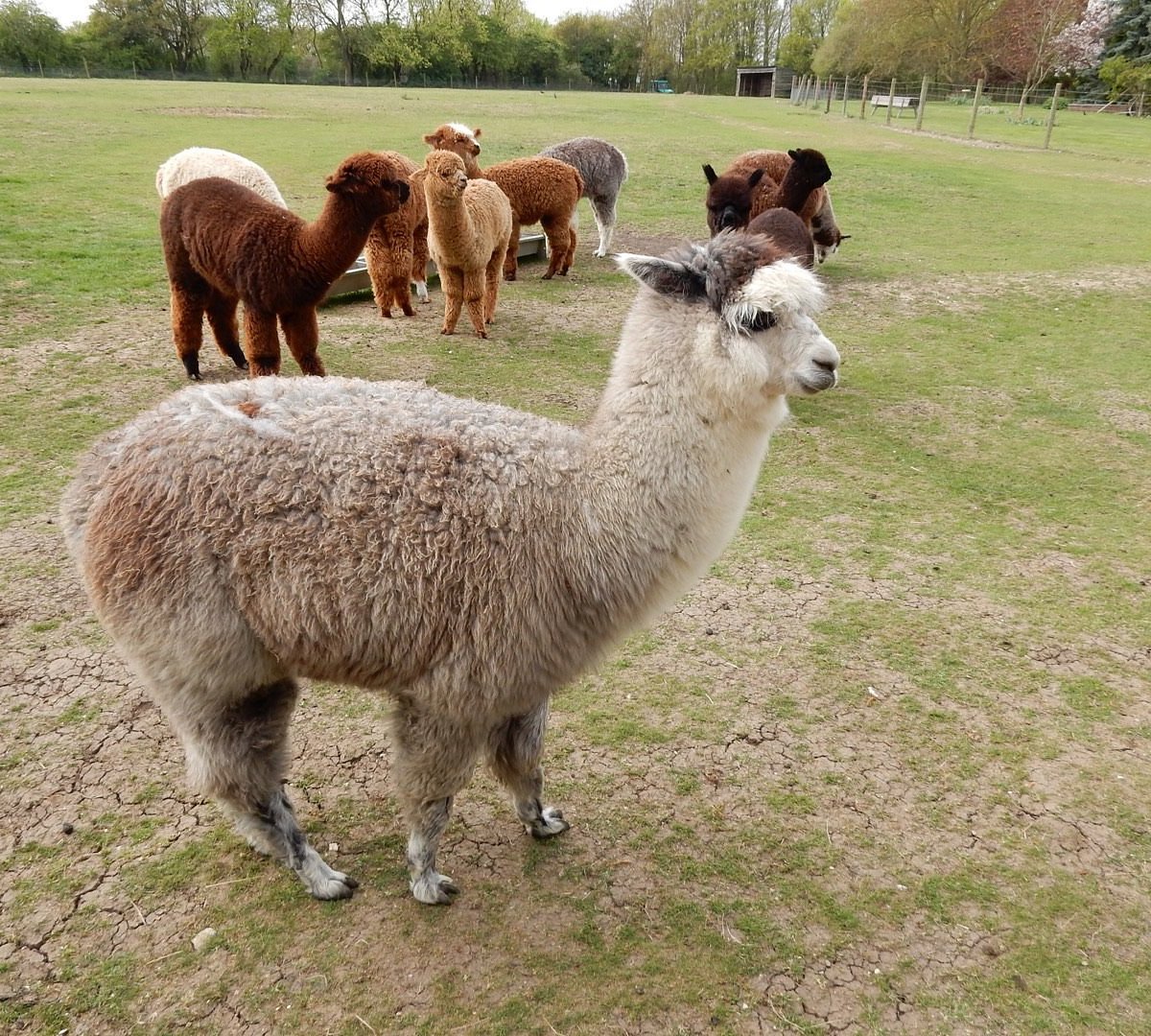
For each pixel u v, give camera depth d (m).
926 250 13.19
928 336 9.21
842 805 3.26
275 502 2.35
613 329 8.95
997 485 5.94
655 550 2.55
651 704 3.75
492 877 2.92
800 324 2.43
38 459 5.38
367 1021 2.43
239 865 2.89
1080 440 6.69
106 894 2.75
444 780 2.57
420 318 8.98
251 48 62.31
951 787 3.37
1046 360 8.52
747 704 3.77
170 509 2.35
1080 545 5.20
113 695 3.56
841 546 5.07
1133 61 48.81
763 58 85.00
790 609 4.45
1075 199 17.77
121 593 2.36
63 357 7.10
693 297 2.54
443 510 2.40
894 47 44.75
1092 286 11.23
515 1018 2.46
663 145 23.20
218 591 2.34
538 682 2.54
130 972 2.52
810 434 6.66
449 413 2.67
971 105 46.91
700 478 2.53
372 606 2.36
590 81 82.12
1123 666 4.12
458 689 2.42
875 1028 2.48
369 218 5.96
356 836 3.05
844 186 18.22
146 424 2.53
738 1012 2.51
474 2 68.62
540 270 11.58
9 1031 2.34
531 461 2.55
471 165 9.82
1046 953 2.73
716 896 2.88
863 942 2.74
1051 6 41.62
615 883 2.92
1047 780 3.42
